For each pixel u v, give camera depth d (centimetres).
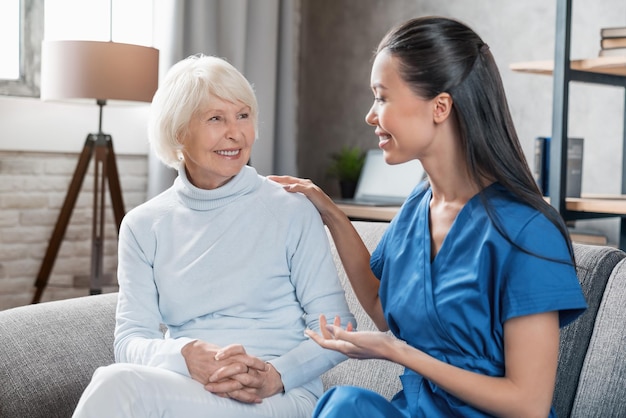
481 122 137
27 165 377
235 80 173
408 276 147
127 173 408
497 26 383
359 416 127
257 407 157
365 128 443
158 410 148
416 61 136
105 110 397
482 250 134
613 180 342
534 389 127
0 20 373
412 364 131
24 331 189
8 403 178
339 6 455
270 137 437
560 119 272
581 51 353
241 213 177
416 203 156
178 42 394
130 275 179
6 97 370
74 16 392
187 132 174
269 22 433
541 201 134
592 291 163
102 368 150
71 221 393
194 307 175
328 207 178
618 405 154
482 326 134
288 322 175
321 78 467
